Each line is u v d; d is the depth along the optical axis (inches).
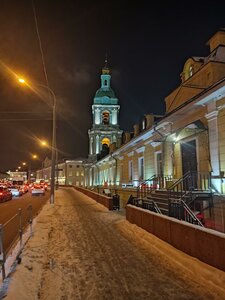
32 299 177.5
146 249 311.6
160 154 754.8
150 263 259.3
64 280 216.5
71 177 3656.5
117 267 248.4
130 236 385.4
